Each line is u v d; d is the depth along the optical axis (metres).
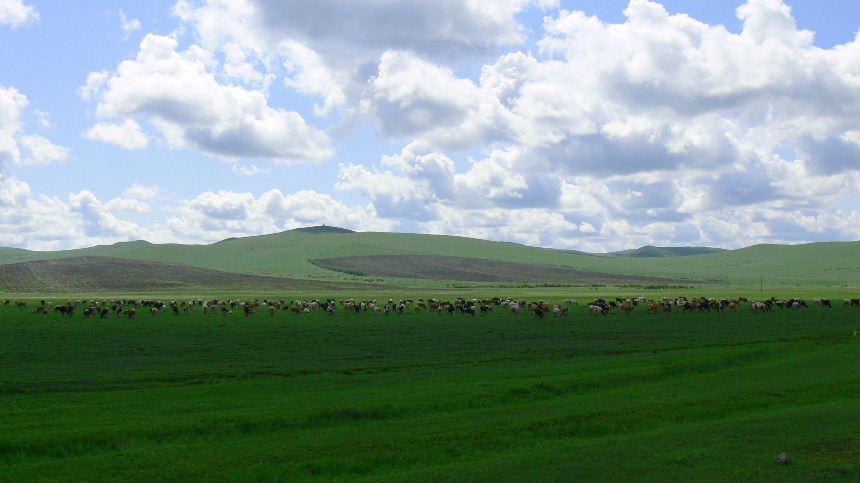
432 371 37.03
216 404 26.83
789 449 19.25
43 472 18.33
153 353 46.22
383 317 80.19
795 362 38.19
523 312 86.94
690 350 46.00
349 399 27.56
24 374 36.22
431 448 20.48
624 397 28.34
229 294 166.00
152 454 20.00
